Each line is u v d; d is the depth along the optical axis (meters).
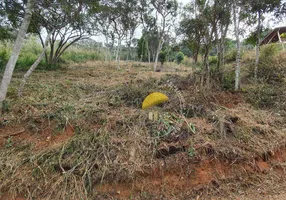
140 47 16.25
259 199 1.96
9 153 2.14
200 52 5.29
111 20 10.41
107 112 2.94
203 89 3.89
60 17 4.13
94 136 2.37
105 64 11.98
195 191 2.01
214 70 4.75
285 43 7.32
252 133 2.77
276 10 4.16
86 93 4.14
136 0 10.01
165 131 2.47
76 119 2.66
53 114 2.72
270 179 2.24
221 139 2.53
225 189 2.06
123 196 1.88
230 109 3.39
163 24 10.49
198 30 4.56
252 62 5.71
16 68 6.98
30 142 2.32
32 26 6.02
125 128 2.56
